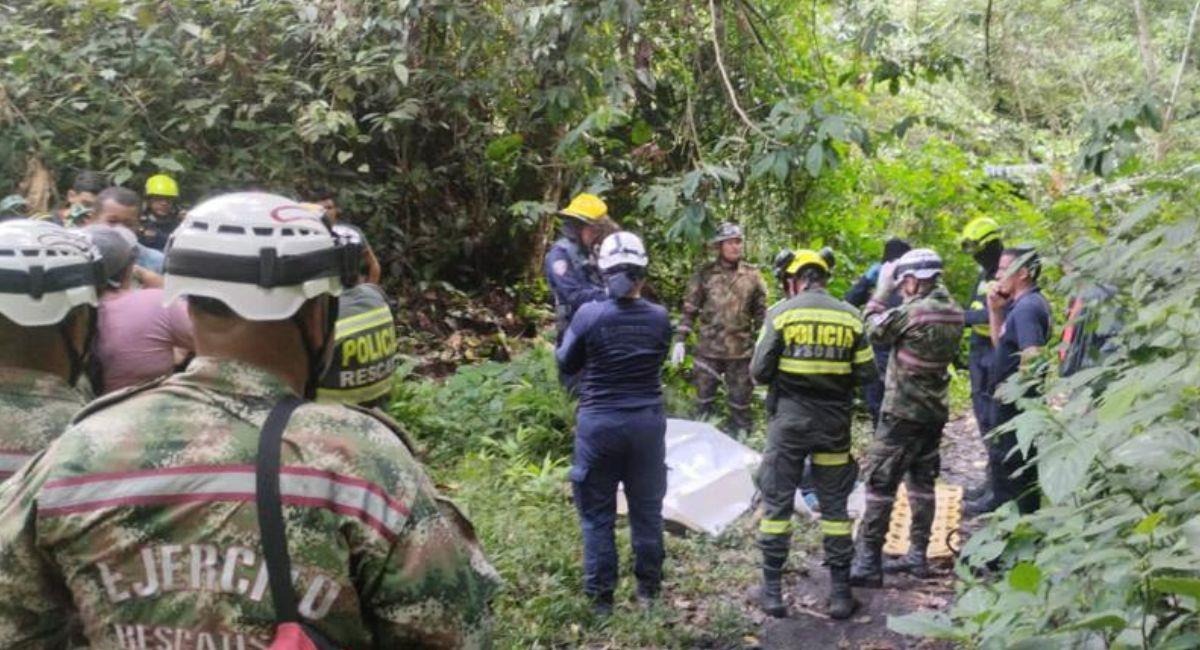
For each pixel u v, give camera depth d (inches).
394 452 64.2
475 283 412.2
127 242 146.2
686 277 410.3
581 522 209.2
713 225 301.6
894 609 217.2
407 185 392.5
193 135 337.1
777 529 213.9
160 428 62.1
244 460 61.2
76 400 96.7
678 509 255.6
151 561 60.3
